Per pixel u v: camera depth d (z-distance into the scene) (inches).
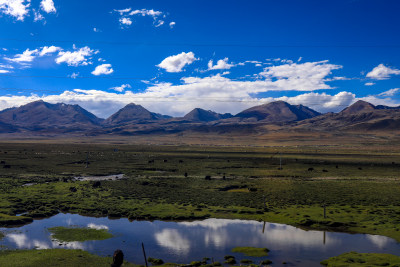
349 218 2031.3
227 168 5285.4
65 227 1790.1
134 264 1278.3
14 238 1568.7
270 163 6131.9
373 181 3860.7
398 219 1989.4
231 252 1445.6
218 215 2126.0
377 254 1398.9
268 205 2433.6
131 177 4148.6
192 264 1272.1
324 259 1371.8
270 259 1365.7
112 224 1891.0
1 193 2687.0
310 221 1921.8
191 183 3585.1
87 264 1234.0
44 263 1224.8
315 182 3742.6
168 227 1840.6
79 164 5433.1
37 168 4717.0
